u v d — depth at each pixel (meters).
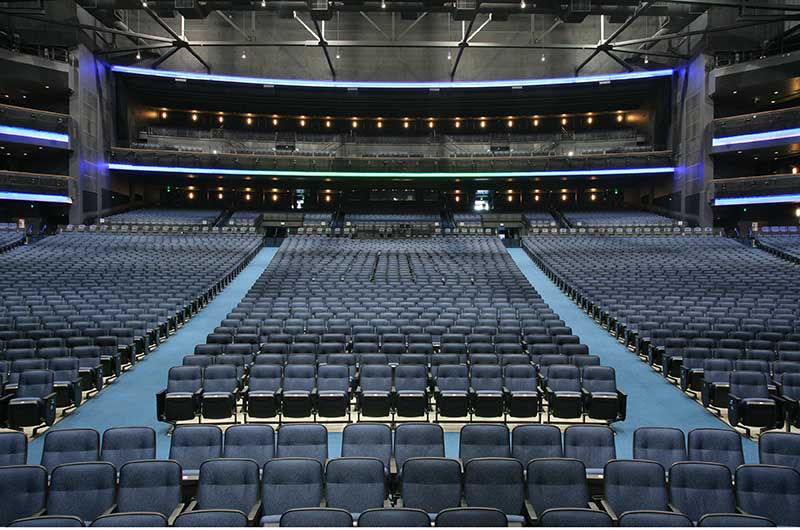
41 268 17.56
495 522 3.67
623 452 7.09
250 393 7.74
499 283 16.88
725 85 26.11
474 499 4.71
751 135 25.88
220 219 32.72
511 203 37.94
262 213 34.19
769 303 13.45
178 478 4.73
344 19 32.19
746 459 6.84
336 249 23.84
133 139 33.06
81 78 27.47
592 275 18.16
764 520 3.72
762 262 19.55
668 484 4.85
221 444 5.79
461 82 31.88
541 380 8.38
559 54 32.34
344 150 36.53
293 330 11.01
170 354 11.41
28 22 25.89
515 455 5.70
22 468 4.61
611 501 4.74
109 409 8.48
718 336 10.68
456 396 7.79
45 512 4.58
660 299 14.10
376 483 4.81
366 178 35.44
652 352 10.52
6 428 7.60
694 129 28.64
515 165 33.69
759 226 28.30
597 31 32.06
